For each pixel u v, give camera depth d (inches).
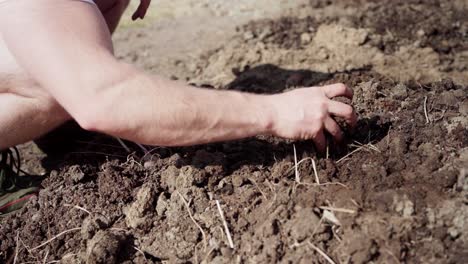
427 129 42.9
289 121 38.9
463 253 35.3
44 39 36.1
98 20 38.1
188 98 37.4
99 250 39.5
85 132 50.1
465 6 75.0
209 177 42.3
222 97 38.4
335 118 43.5
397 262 35.3
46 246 41.9
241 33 73.7
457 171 39.0
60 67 35.9
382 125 44.6
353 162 41.7
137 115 36.4
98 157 46.7
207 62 68.4
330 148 42.2
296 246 37.2
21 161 54.8
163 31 78.8
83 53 36.3
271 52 67.0
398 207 37.3
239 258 38.1
